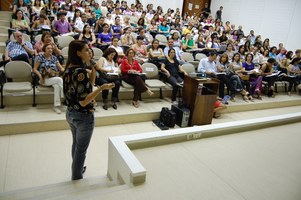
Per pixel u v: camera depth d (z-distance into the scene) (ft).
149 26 24.59
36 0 20.88
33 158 8.55
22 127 9.85
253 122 9.80
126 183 6.20
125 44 18.08
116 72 12.68
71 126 6.56
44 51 11.03
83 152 6.86
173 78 14.46
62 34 17.42
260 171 7.00
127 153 6.55
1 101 10.79
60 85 10.80
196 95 12.00
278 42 29.27
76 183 7.06
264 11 30.58
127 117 11.99
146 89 12.77
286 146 8.69
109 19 23.36
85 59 6.10
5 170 7.79
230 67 17.16
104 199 5.30
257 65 19.44
